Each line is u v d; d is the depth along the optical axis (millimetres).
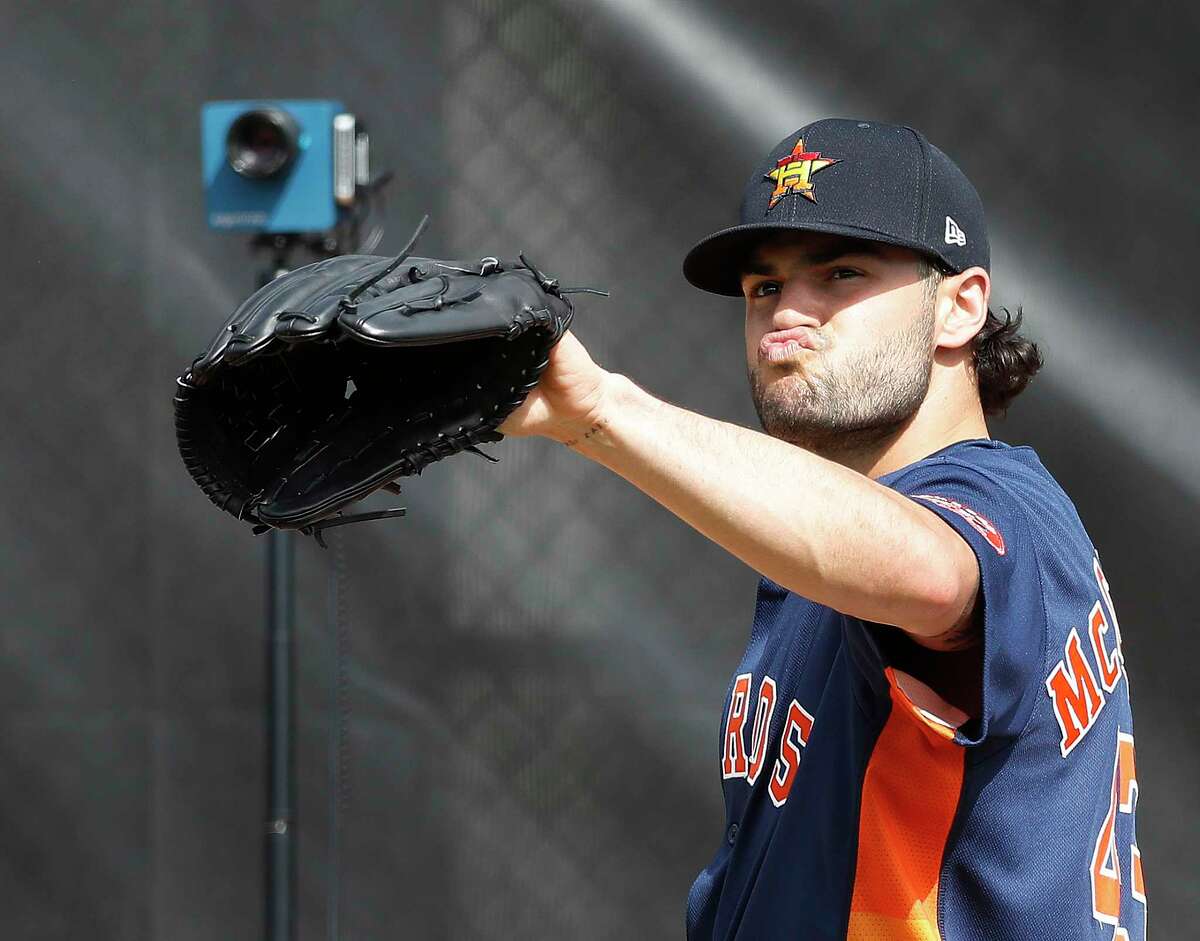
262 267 12430
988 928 4211
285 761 10789
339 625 11688
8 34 12594
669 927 12008
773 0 12180
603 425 3562
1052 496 4668
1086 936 4273
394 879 12094
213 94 12531
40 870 12234
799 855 4516
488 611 12227
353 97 12484
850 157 4750
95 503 12414
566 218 12312
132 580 12375
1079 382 11875
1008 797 4191
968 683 4027
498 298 3439
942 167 4883
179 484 12398
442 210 12391
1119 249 11898
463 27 12430
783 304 4770
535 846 12094
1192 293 11805
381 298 3377
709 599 12148
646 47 12289
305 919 12086
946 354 5016
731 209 12211
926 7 12109
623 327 12266
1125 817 4820
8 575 12406
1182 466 11758
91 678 12336
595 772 12125
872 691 4246
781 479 3518
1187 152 11852
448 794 12141
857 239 4680
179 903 12180
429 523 12258
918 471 4309
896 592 3549
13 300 12508
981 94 12055
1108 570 11805
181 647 12320
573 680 12172
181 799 12242
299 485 3633
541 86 12375
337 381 3736
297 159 10883
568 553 12227
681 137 12273
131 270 12500
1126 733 4863
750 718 5133
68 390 12477
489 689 12188
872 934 4289
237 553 12320
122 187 12516
